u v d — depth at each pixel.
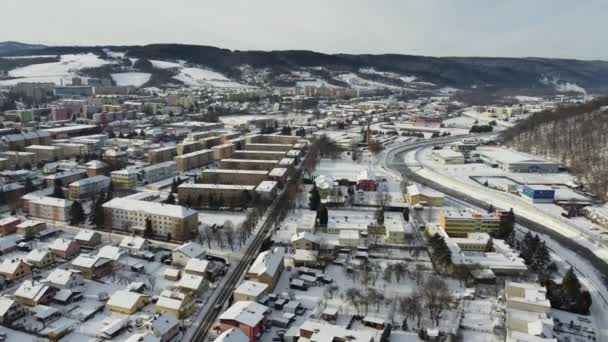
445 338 143.25
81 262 181.25
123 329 145.00
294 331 145.12
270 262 180.62
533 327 143.12
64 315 152.50
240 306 150.38
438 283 171.88
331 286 178.50
